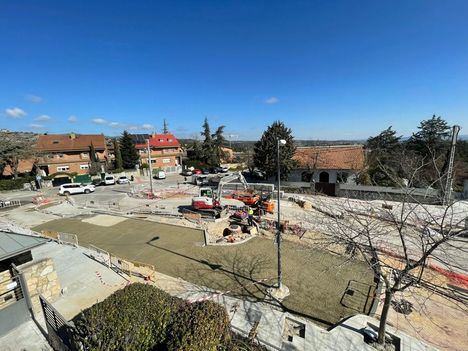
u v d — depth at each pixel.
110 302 6.53
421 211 10.94
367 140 43.03
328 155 37.94
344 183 33.03
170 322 6.09
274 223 20.69
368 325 8.88
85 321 6.25
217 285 12.00
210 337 5.46
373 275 12.64
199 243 17.30
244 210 23.58
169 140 66.00
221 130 65.06
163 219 23.00
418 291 11.09
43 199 33.09
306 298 10.98
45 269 10.09
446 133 36.09
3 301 8.99
